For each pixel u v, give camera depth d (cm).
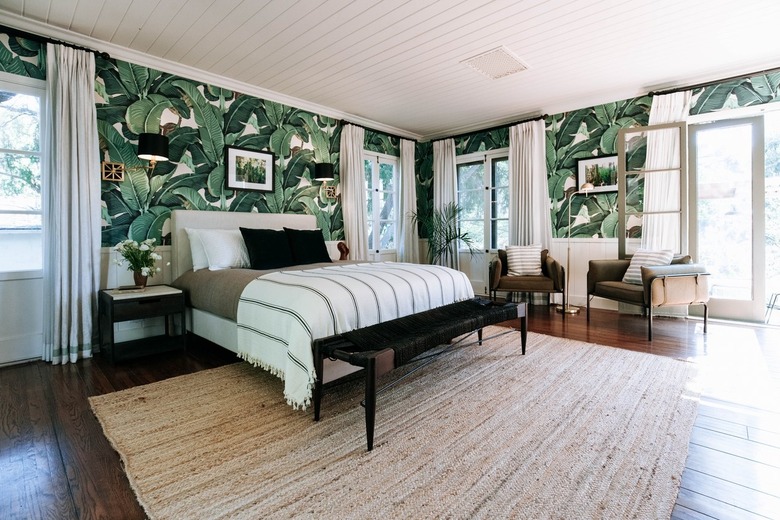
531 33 304
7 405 211
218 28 292
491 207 561
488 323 257
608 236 458
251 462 156
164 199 354
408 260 602
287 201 454
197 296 306
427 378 248
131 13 271
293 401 192
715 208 404
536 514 125
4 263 281
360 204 520
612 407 203
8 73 277
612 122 450
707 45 325
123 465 154
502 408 204
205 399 218
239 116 407
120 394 224
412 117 528
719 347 305
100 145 317
